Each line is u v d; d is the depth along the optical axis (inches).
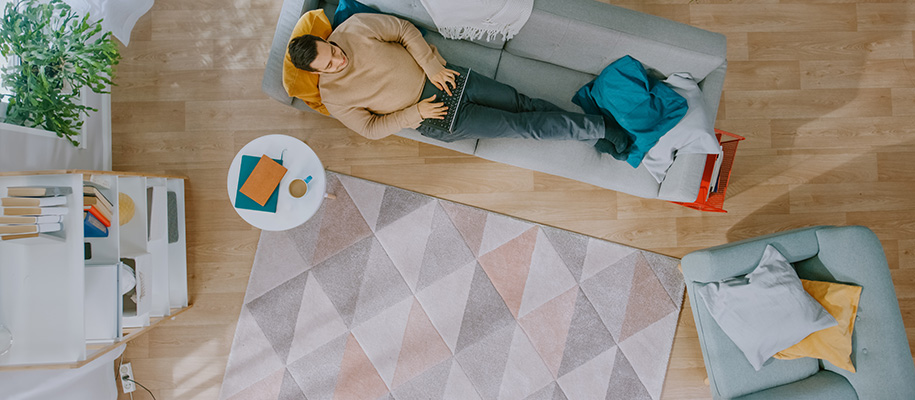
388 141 103.6
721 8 104.7
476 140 90.6
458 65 88.3
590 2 80.3
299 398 102.3
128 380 100.0
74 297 68.0
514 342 103.0
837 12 105.3
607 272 103.7
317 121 102.7
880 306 79.7
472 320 103.0
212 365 102.4
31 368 67.2
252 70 102.8
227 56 102.7
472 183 104.0
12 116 77.8
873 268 80.1
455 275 103.3
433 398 102.3
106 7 87.5
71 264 67.8
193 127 102.3
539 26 81.0
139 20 102.2
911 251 104.8
